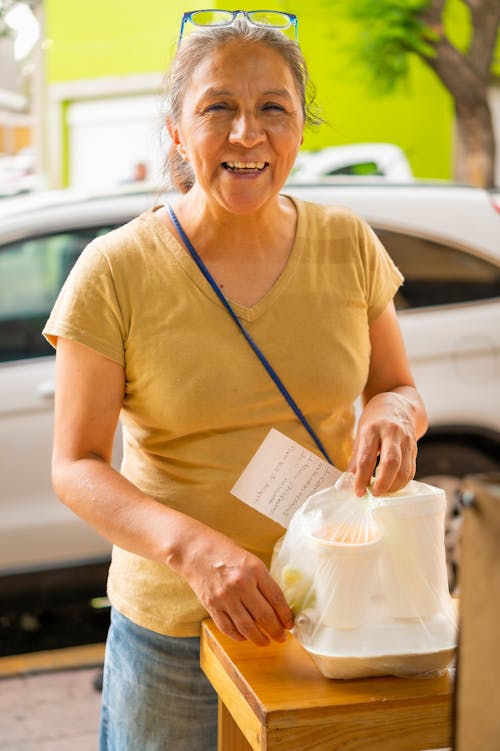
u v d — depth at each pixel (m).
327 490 1.65
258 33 1.70
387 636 1.50
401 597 1.52
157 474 1.81
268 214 1.80
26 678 3.94
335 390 1.81
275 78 1.69
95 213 4.03
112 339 1.75
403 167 8.91
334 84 10.41
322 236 1.86
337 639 1.49
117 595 1.87
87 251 1.81
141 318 1.75
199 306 1.76
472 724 1.17
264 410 1.77
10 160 13.91
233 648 1.62
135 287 1.76
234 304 1.77
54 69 12.69
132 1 11.56
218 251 1.80
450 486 4.22
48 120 12.86
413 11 9.66
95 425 1.76
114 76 12.01
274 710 1.40
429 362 4.16
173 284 1.76
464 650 1.18
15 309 3.93
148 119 11.74
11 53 13.55
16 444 3.85
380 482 1.61
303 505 1.63
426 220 4.23
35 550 3.89
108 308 1.75
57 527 3.91
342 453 1.86
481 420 4.17
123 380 1.79
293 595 1.55
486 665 1.14
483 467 4.23
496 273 4.26
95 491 1.70
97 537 3.96
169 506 1.79
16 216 4.00
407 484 1.65
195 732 1.83
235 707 1.56
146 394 1.77
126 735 1.87
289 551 1.59
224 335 1.76
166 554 1.59
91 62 12.24
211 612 1.56
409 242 4.22
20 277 3.95
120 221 4.03
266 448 1.77
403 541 1.52
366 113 10.60
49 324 1.78
